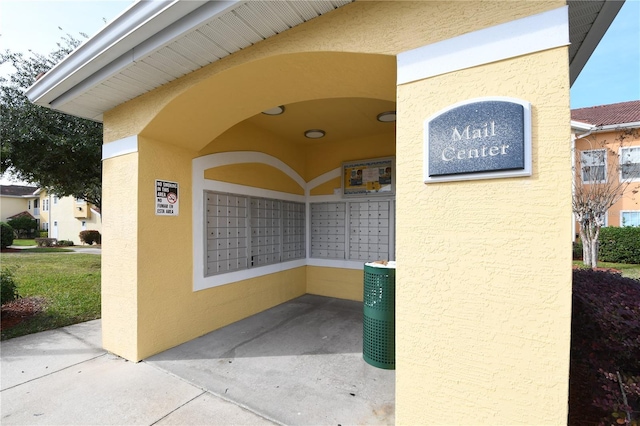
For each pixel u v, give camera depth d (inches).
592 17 97.9
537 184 61.0
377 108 172.1
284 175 232.1
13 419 91.5
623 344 76.2
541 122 60.9
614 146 410.9
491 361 64.9
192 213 157.5
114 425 89.2
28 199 1219.9
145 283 133.7
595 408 77.0
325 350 142.3
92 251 613.6
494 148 64.0
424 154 71.8
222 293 174.7
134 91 126.3
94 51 106.7
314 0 78.3
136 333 130.0
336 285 241.0
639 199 411.5
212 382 113.0
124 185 136.3
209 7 82.8
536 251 61.0
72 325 177.6
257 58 95.3
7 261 428.5
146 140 135.3
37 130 227.9
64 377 116.6
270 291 213.6
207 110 130.3
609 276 120.9
